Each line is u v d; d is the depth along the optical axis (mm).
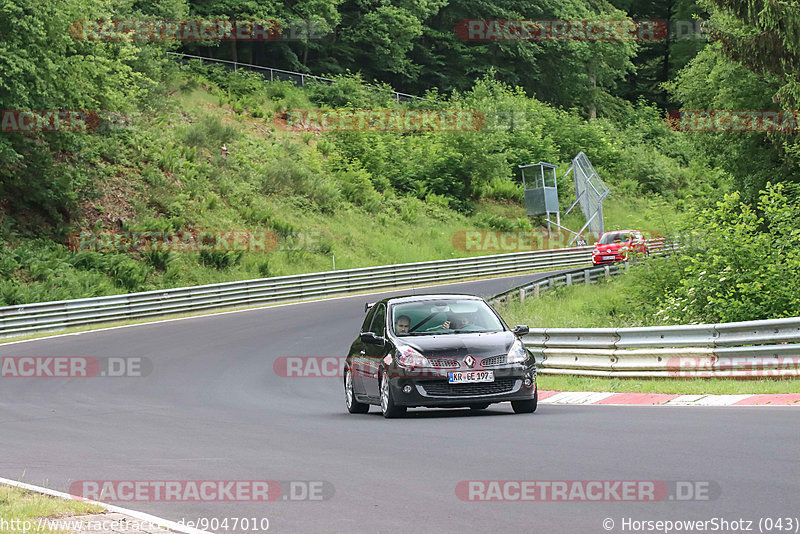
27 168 145750
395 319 51594
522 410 48875
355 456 36656
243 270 164125
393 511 26750
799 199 81000
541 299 120562
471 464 33500
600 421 42781
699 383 53438
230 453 38719
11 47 127250
